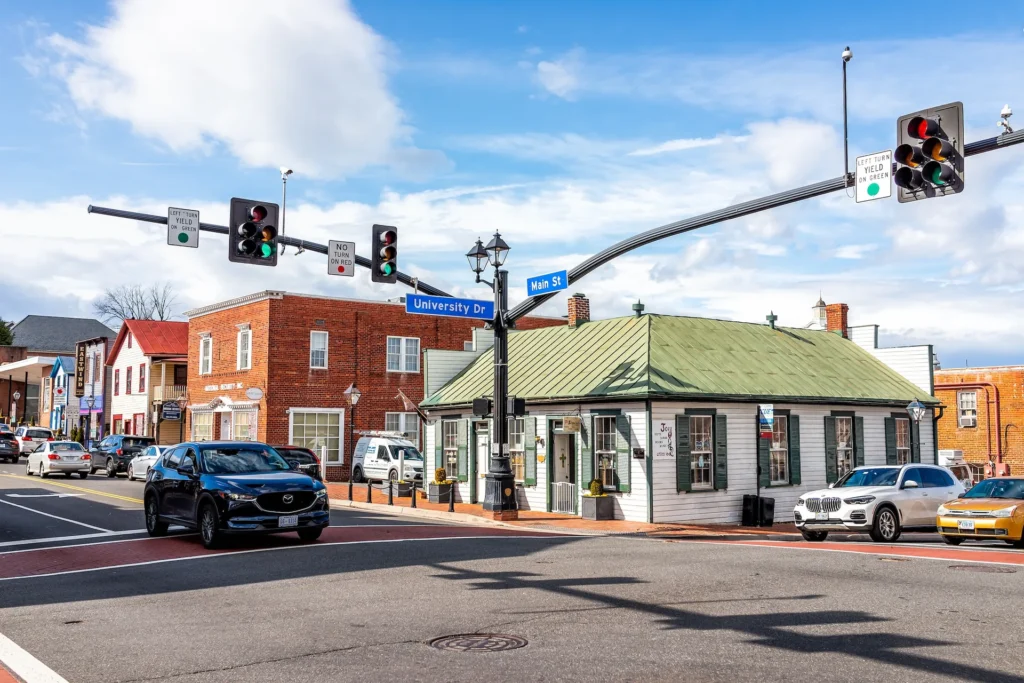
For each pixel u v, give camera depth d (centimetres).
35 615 1016
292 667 754
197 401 4716
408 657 783
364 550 1562
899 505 1878
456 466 2944
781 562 1399
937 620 927
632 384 2355
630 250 1989
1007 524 1711
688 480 2353
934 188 1200
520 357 2980
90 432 6325
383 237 2023
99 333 10875
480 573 1282
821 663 748
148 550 1633
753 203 1703
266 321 4088
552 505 2558
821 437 2709
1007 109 1270
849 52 1575
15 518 2236
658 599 1058
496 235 2331
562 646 816
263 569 1356
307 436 4122
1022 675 711
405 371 4419
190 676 732
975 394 3888
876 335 3241
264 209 1812
